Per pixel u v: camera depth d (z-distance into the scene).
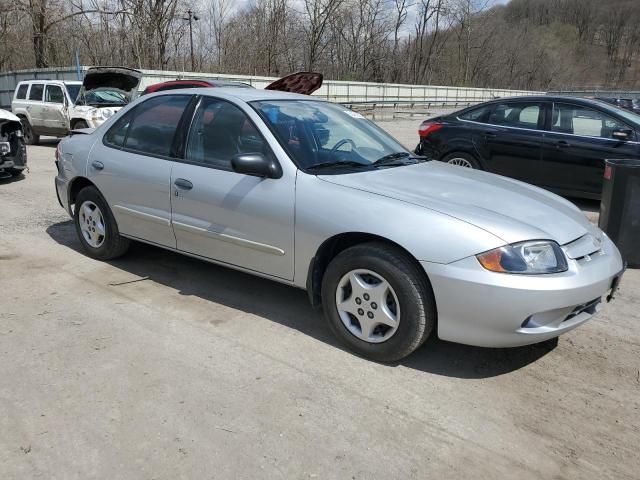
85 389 2.99
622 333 3.87
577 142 7.25
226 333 3.68
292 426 2.73
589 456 2.59
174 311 3.99
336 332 3.49
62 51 30.78
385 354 3.27
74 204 5.18
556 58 76.06
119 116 4.75
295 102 4.24
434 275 3.01
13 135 8.62
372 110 25.61
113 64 29.44
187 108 4.21
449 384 3.15
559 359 3.48
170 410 2.82
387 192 3.33
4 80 24.23
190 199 4.01
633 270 5.29
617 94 27.56
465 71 58.19
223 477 2.38
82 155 4.89
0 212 6.78
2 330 3.63
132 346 3.46
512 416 2.87
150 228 4.41
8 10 26.94
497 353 3.53
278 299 4.24
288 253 3.57
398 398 2.99
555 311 2.97
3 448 2.52
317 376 3.18
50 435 2.62
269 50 35.25
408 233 3.08
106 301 4.13
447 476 2.43
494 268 2.91
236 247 3.85
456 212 3.12
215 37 34.75
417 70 51.12
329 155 3.79
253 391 3.01
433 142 8.52
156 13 29.02
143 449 2.54
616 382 3.23
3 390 2.96
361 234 3.27
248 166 3.53
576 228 3.32
